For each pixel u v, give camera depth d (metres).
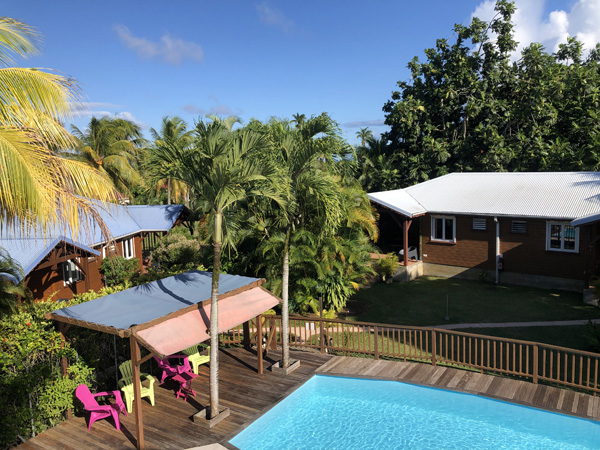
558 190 24.33
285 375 12.55
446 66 43.03
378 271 25.38
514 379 12.05
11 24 7.15
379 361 13.55
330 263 18.36
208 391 11.61
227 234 10.73
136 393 8.92
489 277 24.89
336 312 19.94
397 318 19.06
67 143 7.95
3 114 7.19
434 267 26.80
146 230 28.22
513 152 37.59
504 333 16.83
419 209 25.73
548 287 23.09
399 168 43.03
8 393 8.94
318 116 12.29
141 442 8.93
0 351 9.16
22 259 15.45
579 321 17.78
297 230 18.16
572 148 37.72
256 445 9.56
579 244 21.95
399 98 45.50
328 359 13.77
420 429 10.20
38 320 10.52
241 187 10.28
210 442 9.22
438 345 15.80
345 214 19.22
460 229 25.61
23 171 6.80
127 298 11.03
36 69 7.37
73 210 8.02
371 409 11.10
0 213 7.54
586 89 38.12
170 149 10.09
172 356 11.84
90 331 10.92
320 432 10.09
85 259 19.53
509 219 23.89
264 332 15.79
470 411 10.95
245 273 21.20
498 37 41.66
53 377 9.86
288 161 12.08
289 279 19.08
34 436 9.55
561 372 13.30
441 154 39.31
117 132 45.81
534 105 38.66
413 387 12.03
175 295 11.35
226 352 14.34
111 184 8.78
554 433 9.93
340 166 13.07
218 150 9.73
